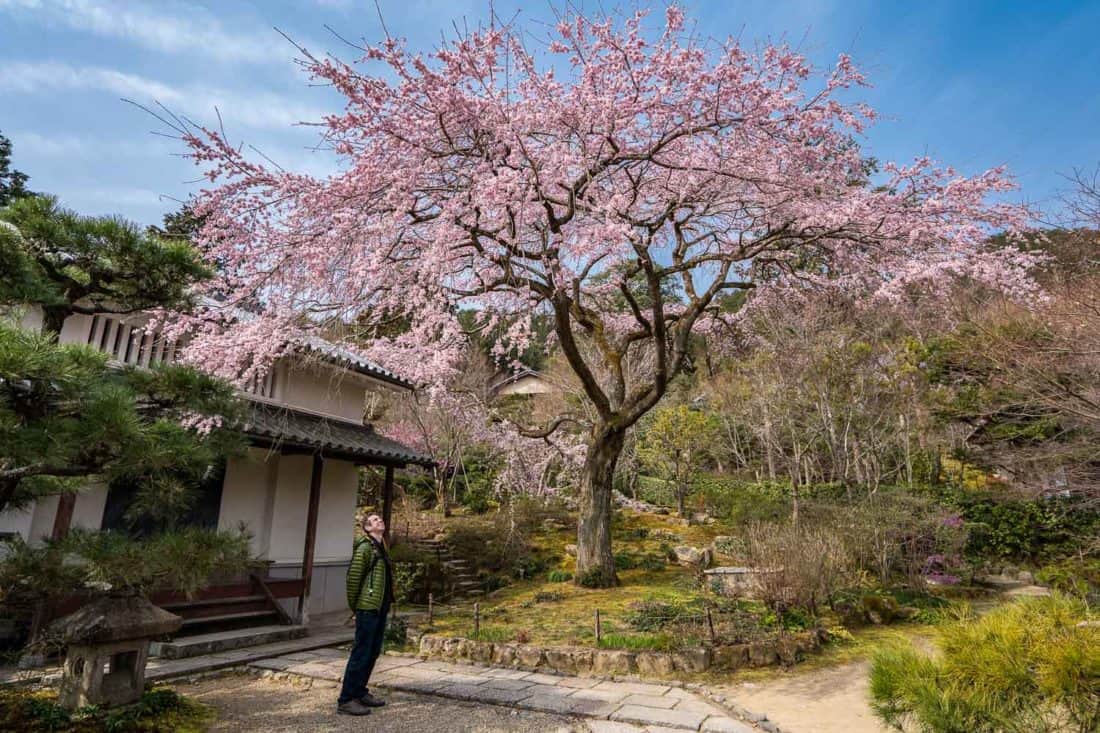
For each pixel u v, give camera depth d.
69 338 7.04
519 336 10.69
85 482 4.52
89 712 4.22
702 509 16.48
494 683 5.78
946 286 8.48
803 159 8.03
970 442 13.70
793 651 6.66
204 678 6.11
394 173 6.79
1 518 6.45
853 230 8.65
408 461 10.30
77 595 6.12
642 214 9.78
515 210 7.03
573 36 7.32
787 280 10.99
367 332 9.65
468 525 14.38
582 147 7.54
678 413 15.82
